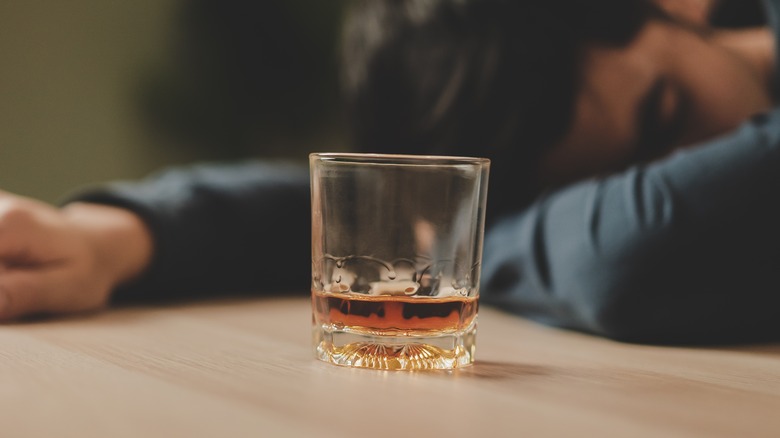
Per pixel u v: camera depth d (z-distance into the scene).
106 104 1.38
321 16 1.54
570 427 0.39
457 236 0.49
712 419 0.40
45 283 0.62
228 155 1.51
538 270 0.65
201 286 0.77
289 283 0.82
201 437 0.36
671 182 0.62
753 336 0.60
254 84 1.52
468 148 0.79
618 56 0.77
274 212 0.81
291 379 0.46
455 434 0.37
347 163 0.49
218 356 0.51
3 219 0.62
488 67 0.76
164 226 0.73
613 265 0.59
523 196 0.81
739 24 0.85
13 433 0.37
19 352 0.51
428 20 0.77
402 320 0.49
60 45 1.32
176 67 1.45
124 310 0.69
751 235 0.59
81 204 0.73
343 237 0.49
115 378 0.45
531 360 0.53
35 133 1.30
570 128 0.78
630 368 0.51
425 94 0.78
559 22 0.75
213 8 1.47
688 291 0.58
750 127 0.65
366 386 0.45
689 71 0.78
